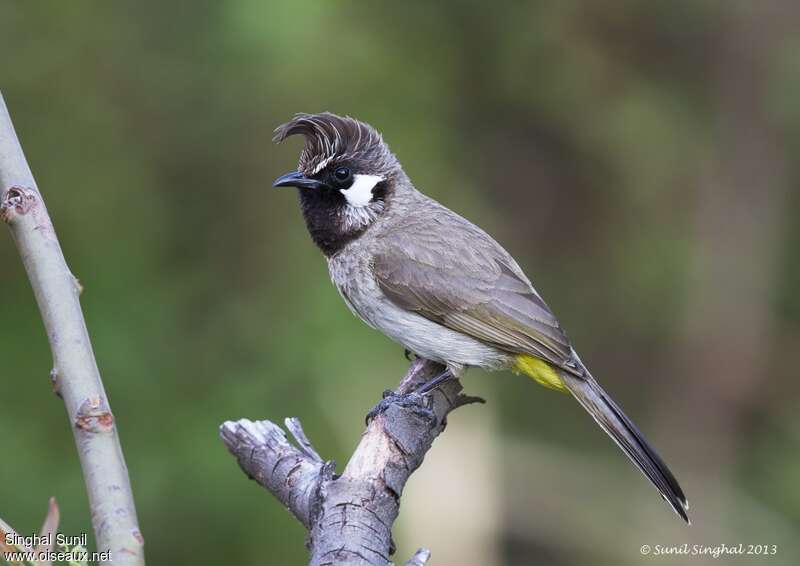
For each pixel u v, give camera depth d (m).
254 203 11.91
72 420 3.29
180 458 10.60
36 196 3.58
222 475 10.53
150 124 11.97
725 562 12.90
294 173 7.72
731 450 14.16
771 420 14.27
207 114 11.98
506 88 13.52
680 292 13.88
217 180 11.98
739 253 14.12
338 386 10.82
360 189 7.71
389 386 10.85
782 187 14.33
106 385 10.86
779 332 14.45
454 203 12.22
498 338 7.46
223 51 11.55
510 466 13.16
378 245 7.68
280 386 10.91
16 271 11.39
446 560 12.09
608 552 13.00
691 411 14.20
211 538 10.55
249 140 11.91
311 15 11.18
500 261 7.76
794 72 13.87
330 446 10.59
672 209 14.00
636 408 14.47
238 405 10.81
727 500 13.52
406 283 7.56
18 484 10.35
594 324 14.33
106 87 11.91
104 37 11.95
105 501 3.18
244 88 11.75
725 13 13.97
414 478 12.29
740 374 14.12
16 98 11.70
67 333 3.40
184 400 10.95
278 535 10.48
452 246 7.68
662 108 13.59
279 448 5.47
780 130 14.16
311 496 5.09
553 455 13.24
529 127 14.23
